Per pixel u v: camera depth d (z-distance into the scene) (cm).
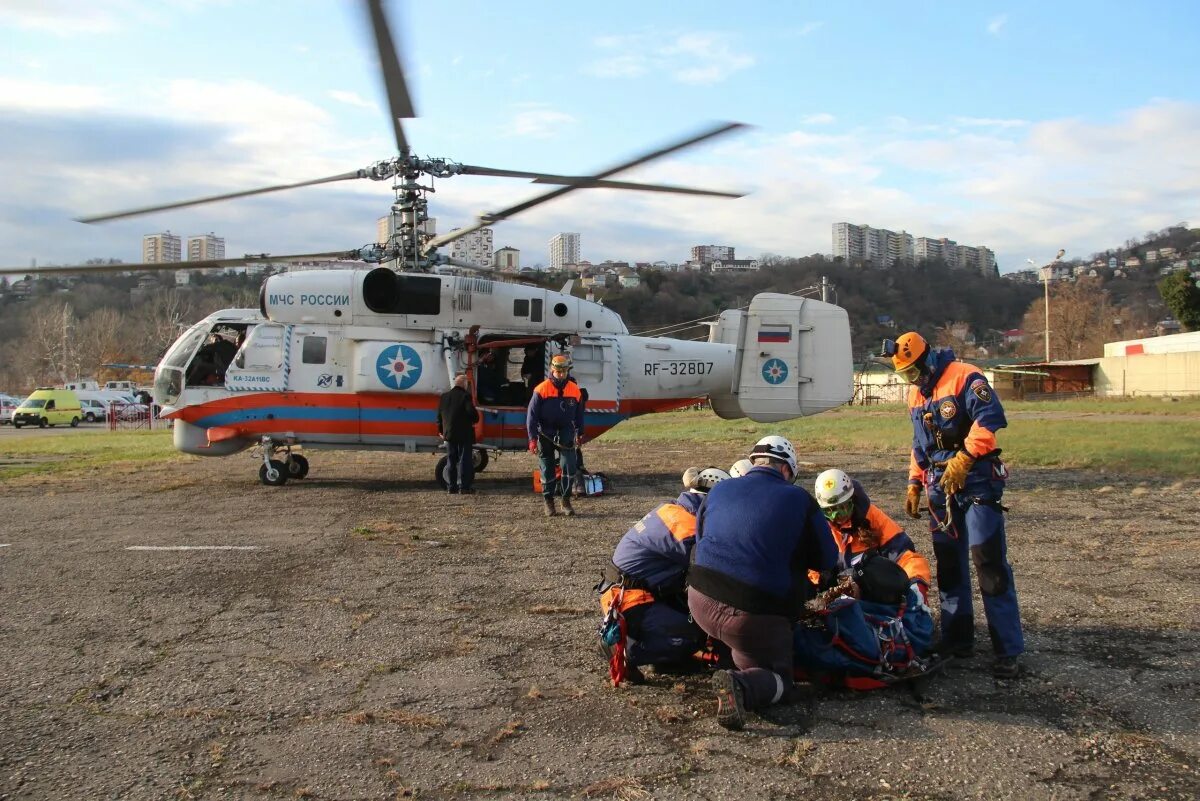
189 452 1221
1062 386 4897
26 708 407
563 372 941
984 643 499
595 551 751
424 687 432
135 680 443
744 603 386
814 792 322
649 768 342
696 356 1309
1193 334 5134
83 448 2134
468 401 1123
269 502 1060
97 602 590
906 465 1374
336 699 416
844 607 420
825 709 403
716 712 399
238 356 1199
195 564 705
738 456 1616
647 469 1395
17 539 816
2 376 8362
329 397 1198
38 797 321
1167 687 421
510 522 905
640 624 432
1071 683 429
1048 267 5728
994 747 359
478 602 588
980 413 446
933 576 665
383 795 323
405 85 766
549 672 453
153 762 350
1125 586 604
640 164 879
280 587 629
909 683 432
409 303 1197
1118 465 1282
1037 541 756
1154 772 335
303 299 1202
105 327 7825
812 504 400
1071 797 316
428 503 1045
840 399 1286
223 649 491
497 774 339
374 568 688
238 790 327
